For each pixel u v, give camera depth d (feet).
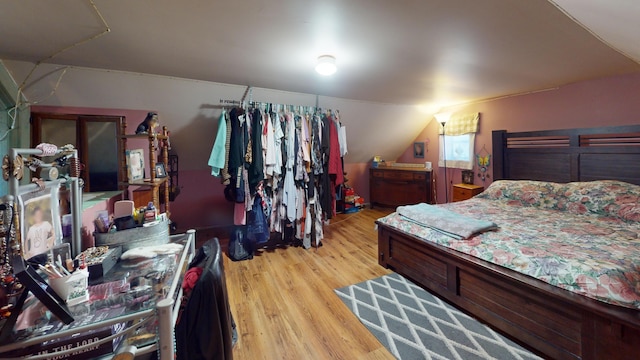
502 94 11.46
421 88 10.16
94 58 6.59
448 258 6.39
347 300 6.84
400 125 15.25
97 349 2.73
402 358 4.91
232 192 9.14
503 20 4.88
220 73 7.98
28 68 6.73
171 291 3.04
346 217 15.43
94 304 2.91
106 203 6.01
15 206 2.74
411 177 15.74
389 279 7.95
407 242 7.68
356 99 11.88
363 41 5.85
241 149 8.91
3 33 5.23
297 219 10.25
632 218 6.97
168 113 9.63
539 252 5.22
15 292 2.80
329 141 10.43
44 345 2.59
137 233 4.48
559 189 8.99
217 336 3.00
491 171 12.67
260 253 10.09
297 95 10.62
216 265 3.32
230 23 5.00
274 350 5.16
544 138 10.37
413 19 4.88
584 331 4.17
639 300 3.84
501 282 5.28
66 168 4.12
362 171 18.16
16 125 6.79
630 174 8.16
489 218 7.84
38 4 4.29
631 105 8.35
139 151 6.96
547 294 4.52
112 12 4.58
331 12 4.64
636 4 3.34
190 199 12.75
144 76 7.98
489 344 5.20
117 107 8.61
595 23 4.67
